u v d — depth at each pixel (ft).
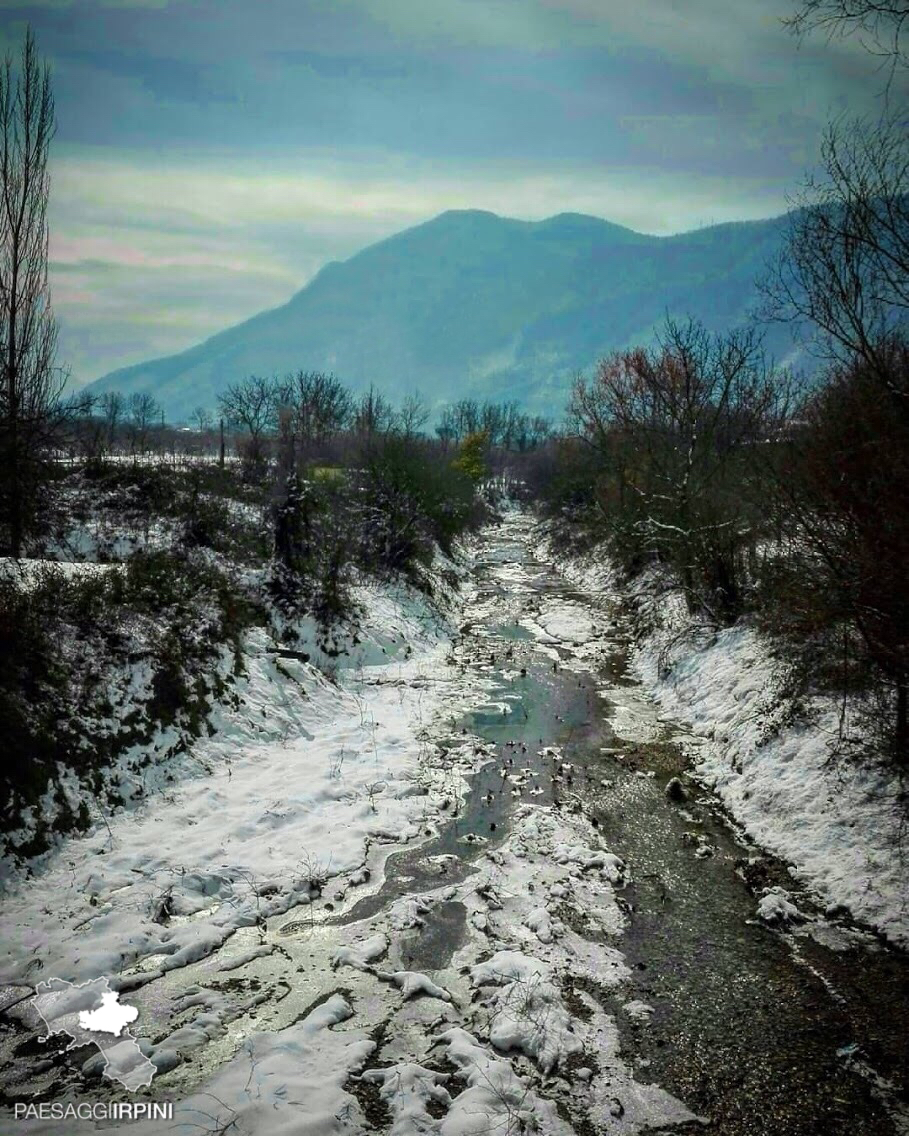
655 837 34.58
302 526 64.13
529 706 53.11
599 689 57.62
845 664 32.07
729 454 63.41
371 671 58.54
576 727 49.03
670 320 77.71
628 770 42.16
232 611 50.21
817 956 25.81
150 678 38.60
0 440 46.73
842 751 35.22
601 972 25.03
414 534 82.94
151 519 67.36
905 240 24.27
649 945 26.61
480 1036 22.07
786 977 24.73
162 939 26.00
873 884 28.53
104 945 24.95
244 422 181.06
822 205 26.53
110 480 73.56
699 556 61.46
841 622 32.04
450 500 110.83
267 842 32.83
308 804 36.32
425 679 58.59
